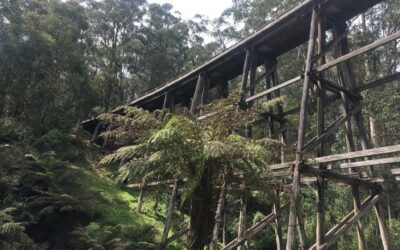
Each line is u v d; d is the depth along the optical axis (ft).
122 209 47.83
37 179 40.78
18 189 38.37
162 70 103.96
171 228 45.98
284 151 25.86
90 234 36.22
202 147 22.49
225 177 23.12
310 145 27.12
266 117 39.99
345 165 28.53
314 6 30.32
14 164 39.75
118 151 24.62
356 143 57.67
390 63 61.11
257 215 53.93
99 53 100.17
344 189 57.31
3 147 42.65
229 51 38.88
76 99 85.66
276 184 25.45
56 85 75.61
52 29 74.54
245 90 35.47
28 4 76.02
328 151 63.62
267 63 39.47
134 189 57.82
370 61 63.16
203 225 22.79
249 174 22.95
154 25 114.42
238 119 24.84
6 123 53.57
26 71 67.97
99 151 69.87
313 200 60.75
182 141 22.41
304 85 28.14
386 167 44.06
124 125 27.14
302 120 27.09
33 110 69.00
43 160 45.24
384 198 57.62
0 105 67.00
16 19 66.74
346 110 30.35
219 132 24.14
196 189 23.13
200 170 21.70
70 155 60.59
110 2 109.70
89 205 41.06
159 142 22.49
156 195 31.40
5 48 63.57
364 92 54.49
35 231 37.78
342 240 53.26
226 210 34.42
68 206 37.09
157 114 29.53
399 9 59.26
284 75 73.56
